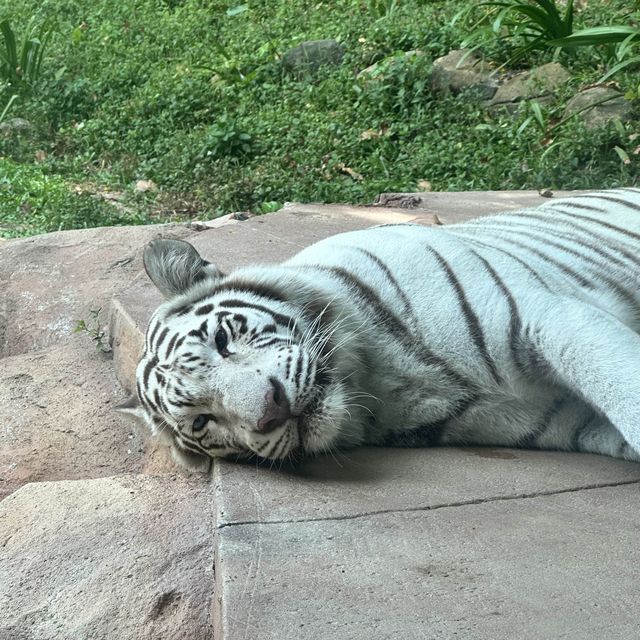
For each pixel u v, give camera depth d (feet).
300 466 11.01
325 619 7.56
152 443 14.88
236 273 11.98
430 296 11.07
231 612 7.74
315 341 11.02
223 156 35.09
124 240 22.34
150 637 9.86
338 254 11.94
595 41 30.99
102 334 18.31
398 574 8.25
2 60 45.93
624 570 8.13
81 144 40.45
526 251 12.51
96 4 57.57
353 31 43.39
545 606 7.59
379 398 11.39
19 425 16.44
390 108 36.22
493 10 39.42
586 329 10.19
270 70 42.27
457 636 7.22
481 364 10.89
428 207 23.39
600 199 14.82
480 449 11.45
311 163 32.63
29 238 23.17
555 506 9.54
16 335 20.07
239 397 10.23
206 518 11.03
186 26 51.49
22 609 10.31
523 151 30.89
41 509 11.93
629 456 10.81
